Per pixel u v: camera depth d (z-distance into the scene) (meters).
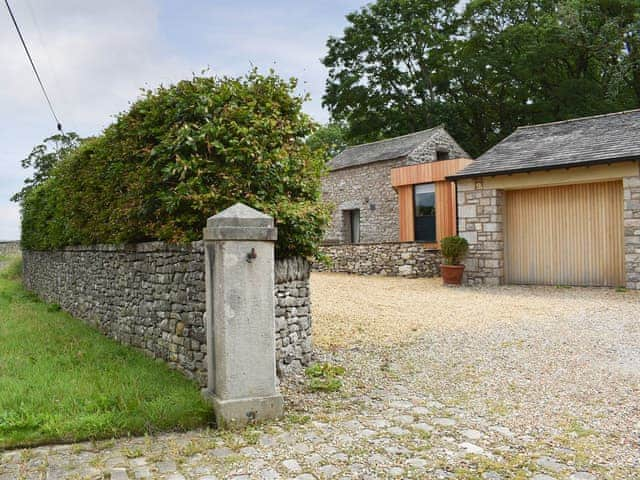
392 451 3.66
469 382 5.29
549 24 25.27
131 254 7.38
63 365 6.16
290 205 6.12
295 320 6.02
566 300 10.10
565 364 5.78
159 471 3.38
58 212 11.30
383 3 28.78
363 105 29.50
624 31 23.39
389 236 20.05
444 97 29.94
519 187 12.50
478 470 3.33
